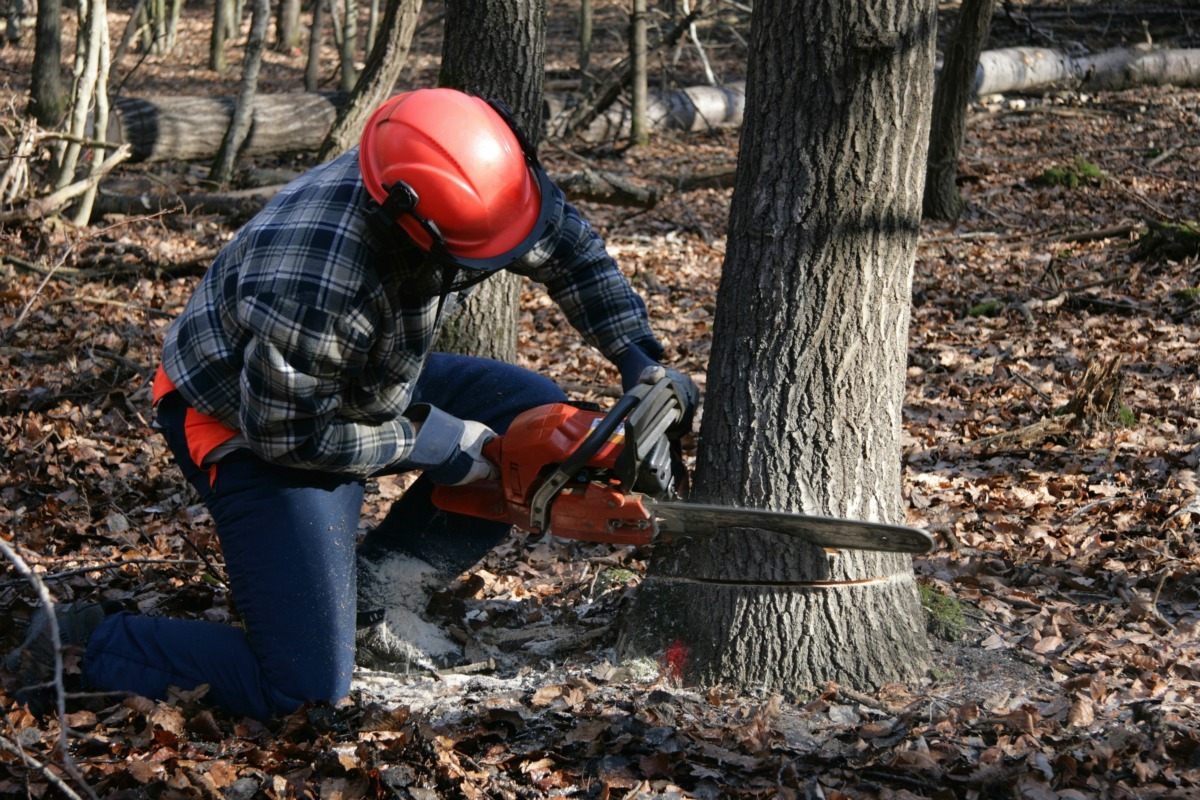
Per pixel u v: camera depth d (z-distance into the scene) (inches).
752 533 110.0
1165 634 126.0
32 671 109.5
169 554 159.9
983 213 448.8
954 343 272.1
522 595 145.6
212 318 100.2
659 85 762.2
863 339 107.4
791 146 105.1
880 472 110.6
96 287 307.7
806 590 109.7
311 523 104.8
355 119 382.0
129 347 259.1
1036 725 102.7
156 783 95.2
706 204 474.6
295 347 92.1
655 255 387.9
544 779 97.3
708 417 113.4
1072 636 125.2
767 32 105.3
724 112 645.9
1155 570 144.2
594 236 110.0
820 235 105.4
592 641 126.0
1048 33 805.2
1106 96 708.0
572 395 237.8
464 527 124.6
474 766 98.9
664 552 116.7
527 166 97.0
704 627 112.6
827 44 102.2
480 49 188.5
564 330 298.0
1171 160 527.2
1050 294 301.7
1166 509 164.2
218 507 106.4
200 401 101.4
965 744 100.1
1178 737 99.7
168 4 1036.5
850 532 97.0
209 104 502.0
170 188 406.3
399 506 126.0
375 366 99.7
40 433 203.8
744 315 109.5
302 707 105.9
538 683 116.2
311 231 93.0
